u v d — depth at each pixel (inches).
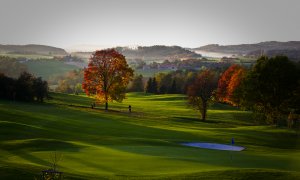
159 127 2817.4
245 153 1755.7
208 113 4284.0
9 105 3491.6
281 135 2630.4
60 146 1678.2
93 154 1512.1
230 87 3841.0
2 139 1871.3
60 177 1048.8
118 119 3117.6
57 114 3093.0
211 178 1116.5
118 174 1173.1
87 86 3700.8
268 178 1120.2
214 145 2106.3
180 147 1862.7
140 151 1647.4
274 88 3110.2
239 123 3641.7
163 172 1218.6
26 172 1112.8
